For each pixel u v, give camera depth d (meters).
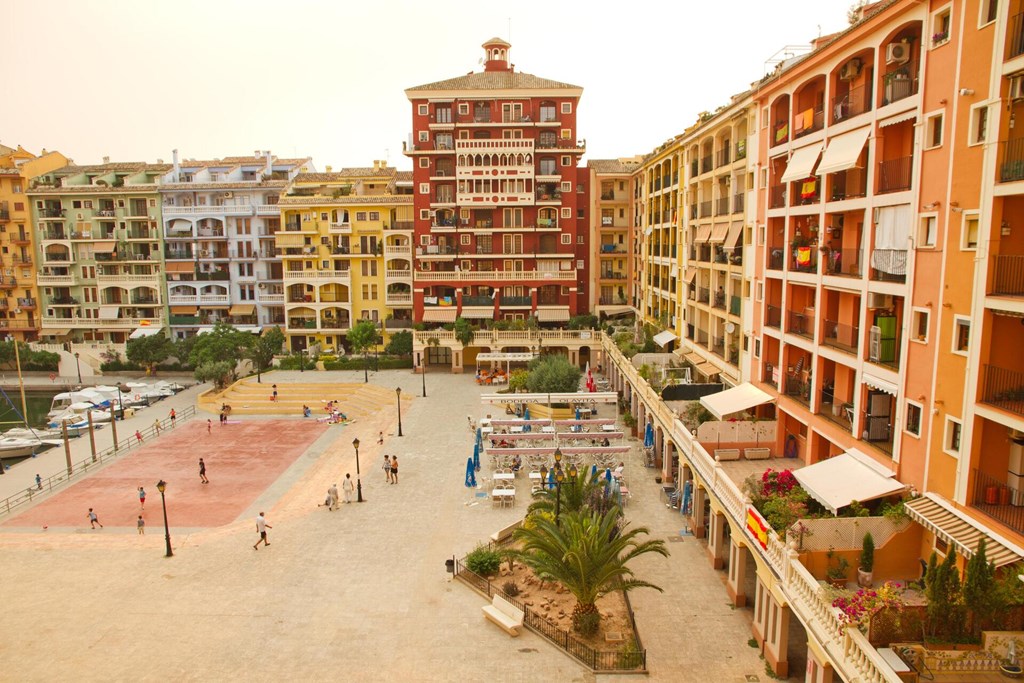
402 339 74.19
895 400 22.56
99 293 87.00
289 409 59.66
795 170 26.89
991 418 16.25
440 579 27.59
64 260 86.88
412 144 70.94
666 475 36.62
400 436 48.50
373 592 26.61
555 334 68.44
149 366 77.75
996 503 16.83
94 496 39.44
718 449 30.02
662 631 22.94
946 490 18.08
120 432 54.38
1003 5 15.74
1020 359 16.86
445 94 69.31
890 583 16.83
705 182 42.09
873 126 22.02
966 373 17.17
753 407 32.94
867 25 21.86
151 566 29.47
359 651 22.55
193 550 31.00
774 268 30.56
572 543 22.39
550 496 29.67
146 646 23.16
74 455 48.50
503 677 20.88
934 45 18.59
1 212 86.19
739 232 34.81
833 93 25.03
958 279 17.58
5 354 78.19
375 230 78.94
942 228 18.25
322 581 27.59
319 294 80.06
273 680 21.06
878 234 21.91
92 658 22.50
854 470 21.56
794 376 29.41
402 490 37.78
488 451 38.97
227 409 57.31
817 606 16.64
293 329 80.62
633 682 20.09
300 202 79.19
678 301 48.28
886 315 22.08
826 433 25.17
